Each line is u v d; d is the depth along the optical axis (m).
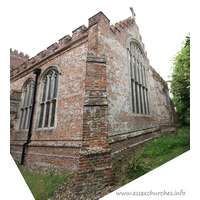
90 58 4.57
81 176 3.34
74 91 6.16
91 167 3.49
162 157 5.24
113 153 5.01
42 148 6.55
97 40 5.53
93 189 3.32
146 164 4.55
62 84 6.85
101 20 6.09
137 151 6.38
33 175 5.13
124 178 3.77
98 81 4.39
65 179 4.29
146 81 10.80
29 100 9.52
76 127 5.58
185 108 9.73
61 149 5.74
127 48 8.45
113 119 5.51
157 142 7.10
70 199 3.17
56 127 6.32
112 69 6.19
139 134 7.13
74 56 6.75
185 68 8.59
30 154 6.98
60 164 5.48
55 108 6.91
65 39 7.42
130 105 7.16
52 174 4.96
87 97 4.09
